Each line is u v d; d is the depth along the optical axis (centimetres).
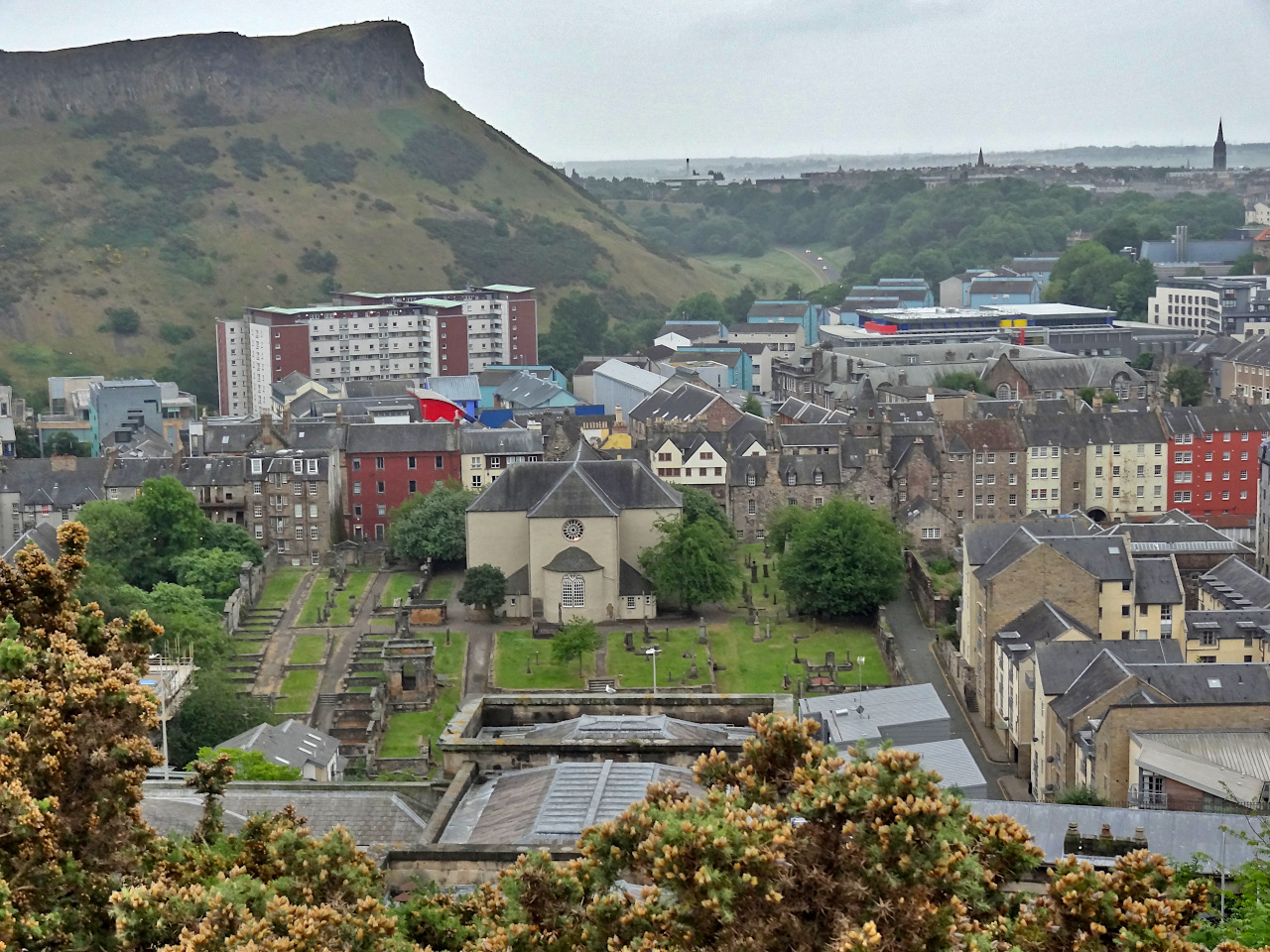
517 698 9144
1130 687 15962
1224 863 10894
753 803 5206
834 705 16150
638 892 6106
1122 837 11356
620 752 8062
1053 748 16775
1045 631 19012
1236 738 14775
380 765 18200
